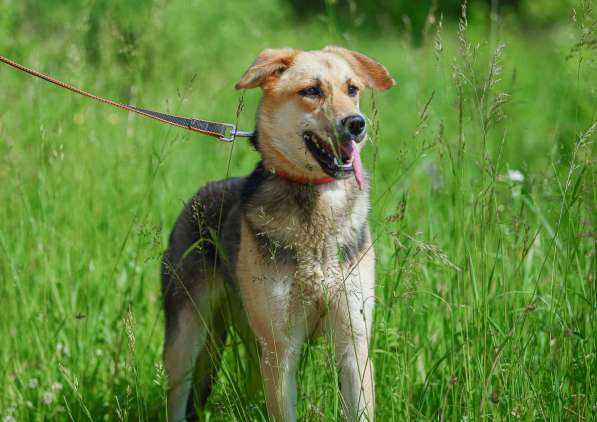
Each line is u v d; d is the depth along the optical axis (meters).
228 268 7.00
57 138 9.86
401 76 19.59
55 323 8.38
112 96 11.88
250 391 6.88
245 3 19.44
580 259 6.95
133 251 9.19
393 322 7.13
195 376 7.65
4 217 9.13
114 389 7.51
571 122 8.93
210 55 16.75
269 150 6.66
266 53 6.80
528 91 13.51
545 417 5.42
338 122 6.27
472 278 5.95
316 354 6.77
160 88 11.94
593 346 6.02
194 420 7.63
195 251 7.55
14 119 11.06
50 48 12.53
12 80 11.79
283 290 6.38
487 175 6.89
